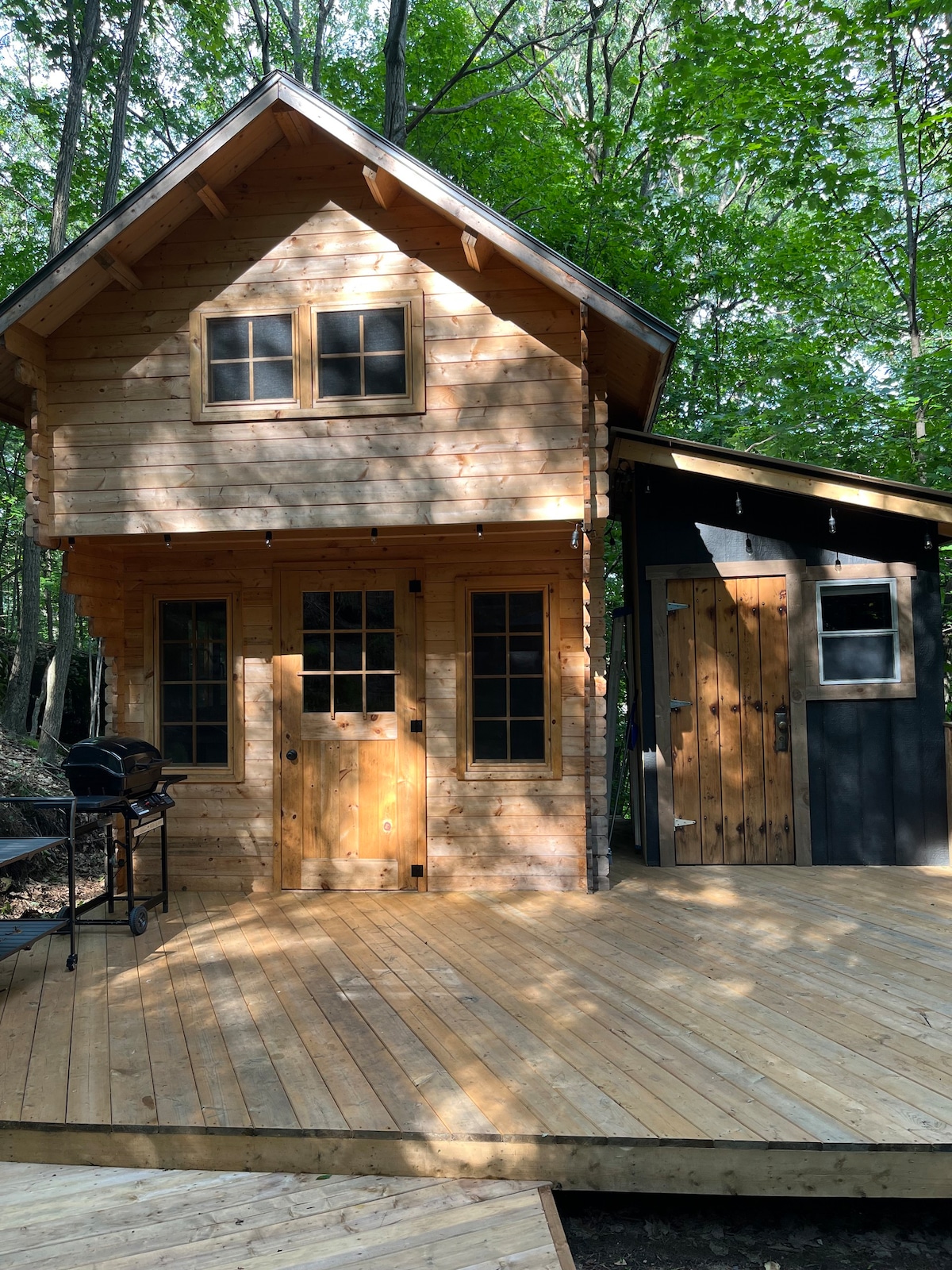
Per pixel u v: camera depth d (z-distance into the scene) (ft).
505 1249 8.27
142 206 16.66
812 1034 11.76
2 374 18.56
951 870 20.74
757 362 41.86
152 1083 10.69
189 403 18.12
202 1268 8.03
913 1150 8.96
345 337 18.04
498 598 19.93
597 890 19.47
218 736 20.38
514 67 49.37
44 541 18.01
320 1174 9.59
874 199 33.65
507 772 19.65
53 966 15.15
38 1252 8.27
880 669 21.31
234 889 20.03
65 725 42.16
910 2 28.43
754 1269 9.17
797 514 21.45
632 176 46.34
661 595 21.74
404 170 16.51
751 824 21.54
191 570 20.36
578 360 17.44
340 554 20.08
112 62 41.24
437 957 15.23
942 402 30.22
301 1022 12.49
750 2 40.24
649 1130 9.30
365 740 19.97
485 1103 10.02
